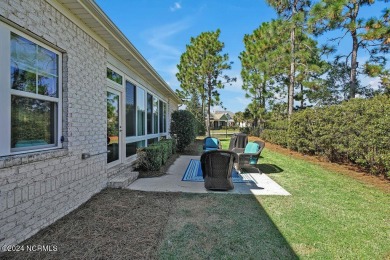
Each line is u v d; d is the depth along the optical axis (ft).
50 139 10.97
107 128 17.65
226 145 47.83
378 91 38.75
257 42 57.21
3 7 7.95
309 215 11.78
